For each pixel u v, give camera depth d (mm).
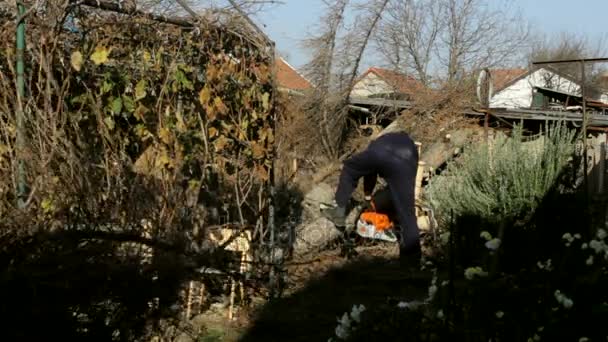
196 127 7227
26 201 5617
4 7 6000
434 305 3939
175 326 6223
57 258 5148
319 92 19234
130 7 6648
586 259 3777
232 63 7578
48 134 5816
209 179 7516
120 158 6355
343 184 6543
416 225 6480
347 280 9234
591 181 14266
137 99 6562
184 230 6719
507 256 8352
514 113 17516
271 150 8102
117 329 5586
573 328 3500
